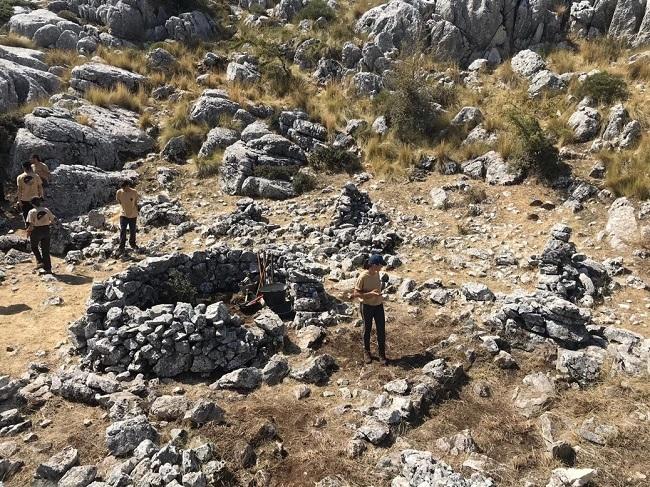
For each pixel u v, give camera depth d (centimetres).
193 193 1727
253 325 969
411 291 1136
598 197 1480
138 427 695
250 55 2462
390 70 2206
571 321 944
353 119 2042
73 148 1741
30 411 765
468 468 661
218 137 1917
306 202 1647
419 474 625
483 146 1772
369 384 841
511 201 1546
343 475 656
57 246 1348
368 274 866
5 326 994
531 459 690
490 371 877
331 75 2352
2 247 1339
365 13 2620
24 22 2564
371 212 1512
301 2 2930
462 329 984
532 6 2261
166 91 2245
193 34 2700
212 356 864
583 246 1320
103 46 2542
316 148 1877
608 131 1662
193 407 751
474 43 2319
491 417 768
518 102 1972
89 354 873
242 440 703
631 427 742
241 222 1488
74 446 698
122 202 1309
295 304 1048
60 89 2147
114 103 2111
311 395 817
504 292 1143
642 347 920
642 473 665
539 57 2134
